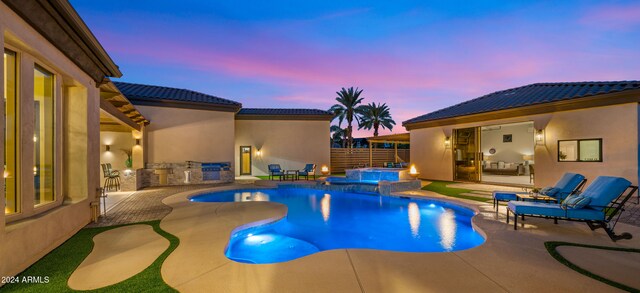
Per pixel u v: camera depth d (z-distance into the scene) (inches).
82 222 245.3
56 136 210.5
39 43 170.6
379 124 1456.7
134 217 288.2
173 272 149.3
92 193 267.7
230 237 222.2
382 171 598.5
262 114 791.7
